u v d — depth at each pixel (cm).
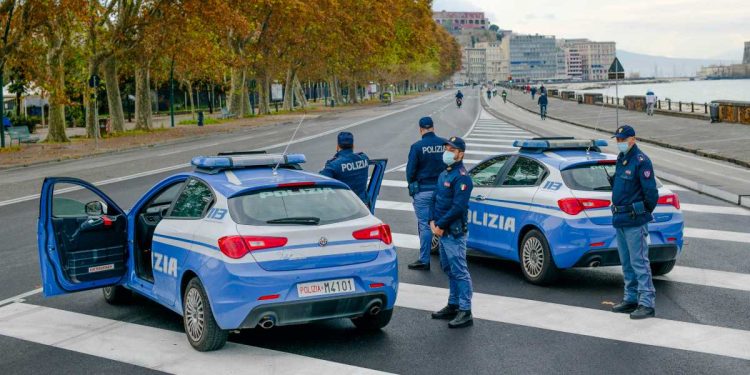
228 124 5094
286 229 593
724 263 939
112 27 3806
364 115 6016
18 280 906
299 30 6316
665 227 817
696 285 835
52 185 686
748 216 1284
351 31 7512
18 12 3075
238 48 5841
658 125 3625
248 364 591
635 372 565
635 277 732
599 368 575
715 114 3544
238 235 585
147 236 744
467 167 1952
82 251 708
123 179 1966
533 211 848
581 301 778
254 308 576
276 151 2625
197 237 620
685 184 1688
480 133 3441
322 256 600
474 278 887
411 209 1388
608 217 805
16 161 2622
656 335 657
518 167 916
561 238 805
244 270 577
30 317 746
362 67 8956
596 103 6288
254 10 5509
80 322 725
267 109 6712
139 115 4388
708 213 1320
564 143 906
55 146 3300
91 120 3919
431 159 911
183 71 5653
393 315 735
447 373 567
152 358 609
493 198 921
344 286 607
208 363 594
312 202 629
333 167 841
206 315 603
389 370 575
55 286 689
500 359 599
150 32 3753
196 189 672
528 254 861
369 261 622
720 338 646
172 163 2402
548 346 631
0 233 1228
